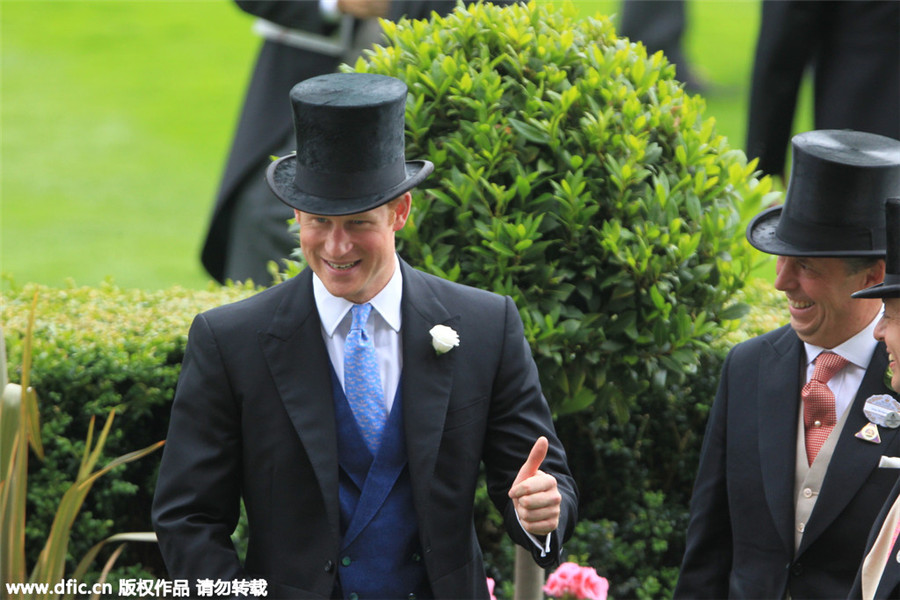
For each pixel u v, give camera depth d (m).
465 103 13.80
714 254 14.19
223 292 18.14
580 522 16.98
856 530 11.49
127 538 13.66
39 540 16.08
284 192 10.98
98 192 39.84
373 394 11.43
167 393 16.08
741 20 62.38
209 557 11.09
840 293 11.47
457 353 11.63
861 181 11.20
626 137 13.68
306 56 23.73
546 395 14.27
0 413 12.63
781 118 23.28
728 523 12.70
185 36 57.66
